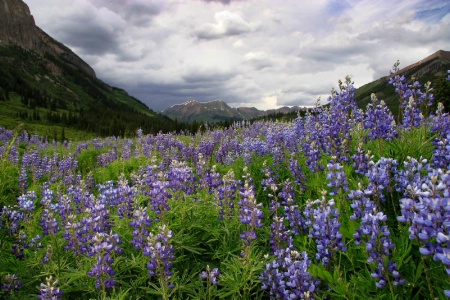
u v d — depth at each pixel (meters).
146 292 0.83
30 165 2.56
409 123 1.12
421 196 0.59
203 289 0.82
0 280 0.88
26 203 1.18
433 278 0.66
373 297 0.67
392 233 0.81
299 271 0.69
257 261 0.85
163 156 2.26
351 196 0.73
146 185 1.33
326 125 1.20
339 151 1.18
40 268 0.96
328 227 0.73
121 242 0.90
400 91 1.18
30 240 1.08
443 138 0.96
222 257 0.95
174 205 1.12
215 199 1.15
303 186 1.20
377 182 0.78
